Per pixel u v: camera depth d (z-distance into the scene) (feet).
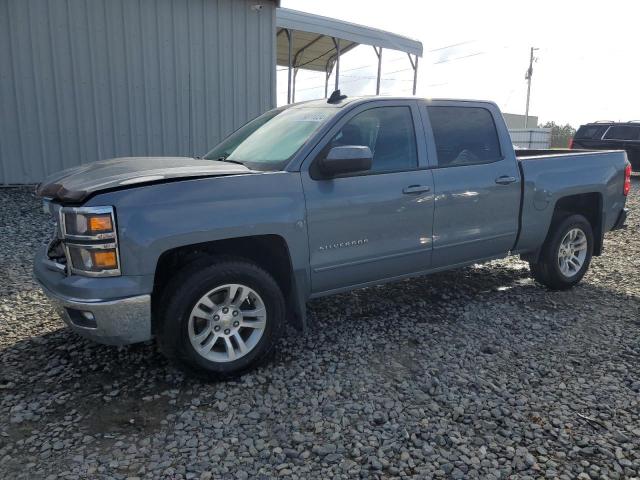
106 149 33.96
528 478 8.54
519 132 104.99
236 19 36.40
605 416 10.39
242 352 11.66
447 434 9.71
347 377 11.80
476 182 15.21
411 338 13.99
